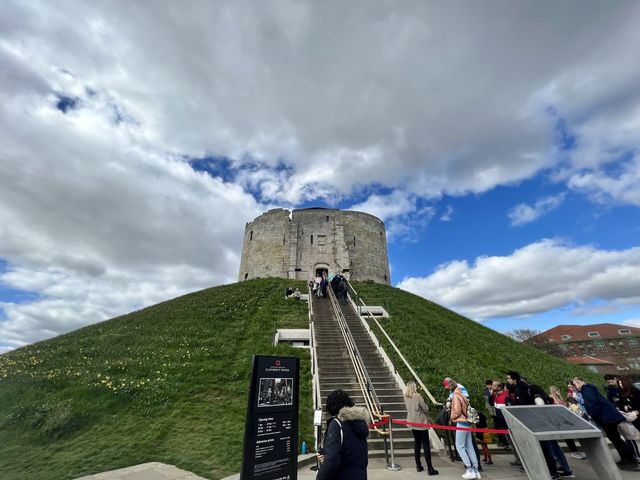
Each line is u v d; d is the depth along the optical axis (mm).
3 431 8742
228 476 6324
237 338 15734
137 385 10828
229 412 9562
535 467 4906
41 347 16062
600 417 6660
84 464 7043
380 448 8094
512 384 7949
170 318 19172
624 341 64438
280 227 35531
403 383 10906
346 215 37219
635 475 6074
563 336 71938
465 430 6270
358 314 18422
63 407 9234
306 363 12922
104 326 19219
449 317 23484
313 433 8672
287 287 24953
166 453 7418
